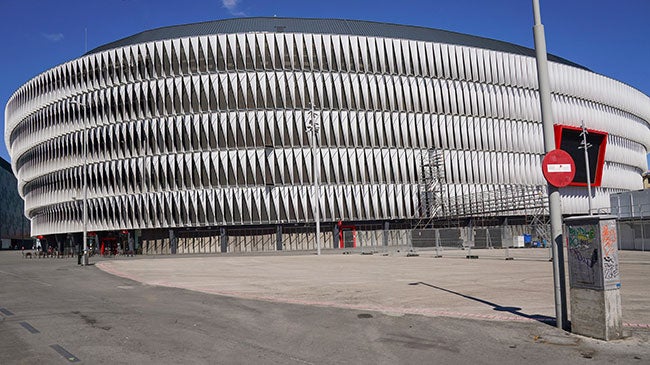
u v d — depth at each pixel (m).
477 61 70.38
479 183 68.81
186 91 64.31
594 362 7.31
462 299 13.38
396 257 36.38
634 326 9.55
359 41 65.88
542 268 23.20
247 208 63.00
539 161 72.50
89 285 19.86
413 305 12.52
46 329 10.25
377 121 65.81
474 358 7.62
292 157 63.53
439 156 66.69
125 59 66.19
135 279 22.19
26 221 169.62
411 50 67.69
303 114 63.94
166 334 9.63
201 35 64.12
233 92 63.53
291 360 7.66
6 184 149.75
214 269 27.97
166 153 64.56
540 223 53.41
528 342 8.50
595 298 8.66
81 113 68.88
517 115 71.62
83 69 68.81
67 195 70.94
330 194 63.88
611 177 80.56
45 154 75.69
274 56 63.75
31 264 40.25
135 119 65.75
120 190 66.12
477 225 68.00
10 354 8.16
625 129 84.44
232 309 12.59
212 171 63.44
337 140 64.38
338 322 10.55
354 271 23.91
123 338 9.30
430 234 44.09
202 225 63.25
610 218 8.67
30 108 77.12
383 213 64.94
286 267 28.12
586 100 77.56
